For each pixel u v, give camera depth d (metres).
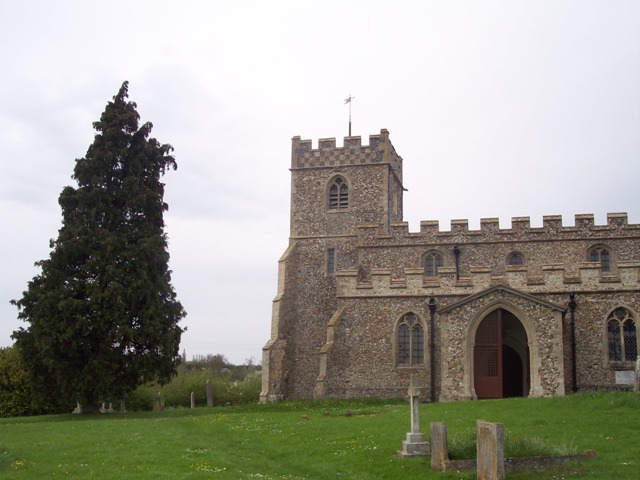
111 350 34.81
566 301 35.34
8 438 23.52
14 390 47.38
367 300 39.00
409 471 17.16
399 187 53.31
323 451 20.28
